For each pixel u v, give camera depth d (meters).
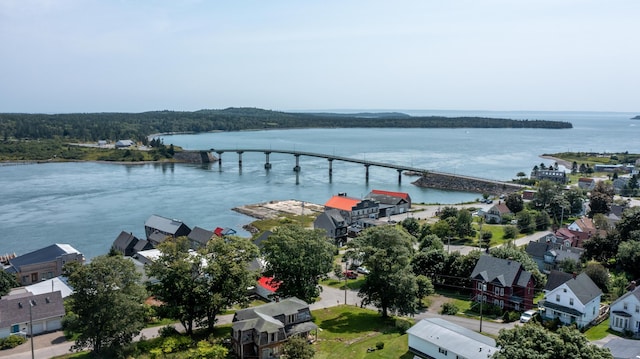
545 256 102.00
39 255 104.38
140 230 148.25
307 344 57.62
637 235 101.25
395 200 176.75
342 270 107.25
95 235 141.88
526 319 74.62
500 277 82.00
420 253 98.38
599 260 101.25
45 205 182.25
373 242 79.38
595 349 41.81
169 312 64.25
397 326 72.12
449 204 196.25
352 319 77.31
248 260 73.00
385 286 75.25
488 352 54.00
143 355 58.59
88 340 59.34
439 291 92.94
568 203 156.12
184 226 131.62
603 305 79.94
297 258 74.94
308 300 76.75
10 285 89.31
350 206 162.12
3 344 65.56
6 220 158.00
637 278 92.06
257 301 87.50
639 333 68.25
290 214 172.88
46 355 62.56
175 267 64.88
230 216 171.50
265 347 58.81
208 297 66.50
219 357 57.72
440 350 57.06
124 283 59.44
